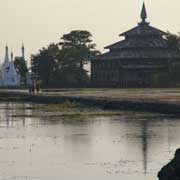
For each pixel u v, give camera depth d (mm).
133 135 136750
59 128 157125
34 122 178500
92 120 183125
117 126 160375
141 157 103562
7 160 101875
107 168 93812
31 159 102750
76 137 134500
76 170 92625
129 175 88000
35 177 87812
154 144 119688
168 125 160625
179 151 78812
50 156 105875
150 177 86250
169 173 76125
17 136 137875
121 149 113562
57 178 87062
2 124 172125
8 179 86562
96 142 124875
